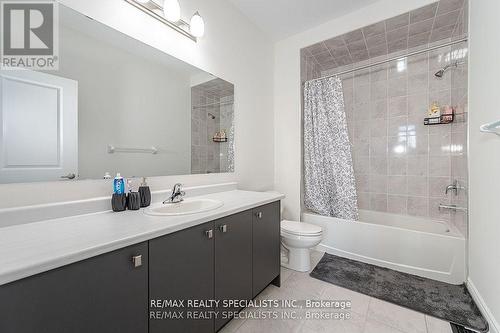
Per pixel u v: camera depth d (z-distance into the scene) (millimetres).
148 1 1322
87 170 1140
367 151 2799
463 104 1882
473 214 1589
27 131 955
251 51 2324
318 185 2555
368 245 2152
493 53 1262
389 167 2648
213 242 1121
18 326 538
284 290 1699
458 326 1301
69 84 1081
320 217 2459
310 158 2600
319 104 2551
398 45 2459
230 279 1239
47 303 583
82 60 1123
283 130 2686
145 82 1402
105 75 1213
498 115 1191
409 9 1903
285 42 2654
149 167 1437
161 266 873
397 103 2592
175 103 1588
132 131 1343
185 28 1581
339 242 2330
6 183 894
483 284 1390
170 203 1368
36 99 981
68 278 620
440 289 1682
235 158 2129
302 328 1310
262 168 2523
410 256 1942
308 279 1855
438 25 2094
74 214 1035
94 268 673
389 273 1943
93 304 673
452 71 2227
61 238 732
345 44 2449
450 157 2277
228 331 1284
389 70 2648
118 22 1249
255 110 2396
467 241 1708
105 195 1201
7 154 902
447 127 2295
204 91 1799
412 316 1394
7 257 579
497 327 1188
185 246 972
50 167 1014
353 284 1773
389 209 2652
